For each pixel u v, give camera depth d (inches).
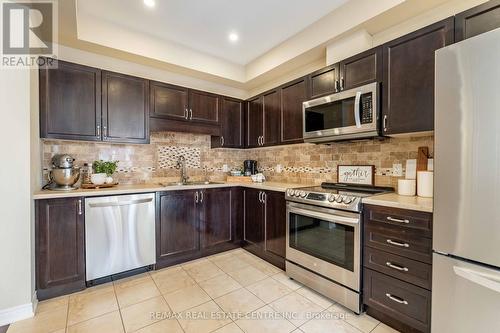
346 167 99.9
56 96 87.2
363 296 70.2
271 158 137.6
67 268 80.6
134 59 106.6
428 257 56.7
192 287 86.1
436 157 51.6
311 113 96.1
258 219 114.0
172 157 126.3
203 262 108.2
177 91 116.0
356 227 70.9
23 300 68.2
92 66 96.7
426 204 59.6
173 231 104.1
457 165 48.4
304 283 86.6
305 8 86.7
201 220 112.7
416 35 66.7
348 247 73.0
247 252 120.5
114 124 99.0
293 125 108.2
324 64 106.3
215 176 142.1
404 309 61.2
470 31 56.9
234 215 123.8
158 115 110.2
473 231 46.3
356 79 81.5
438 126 51.2
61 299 77.9
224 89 141.6
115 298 78.7
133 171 114.7
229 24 96.9
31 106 73.6
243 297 79.9
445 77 50.0
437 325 52.6
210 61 123.3
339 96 84.7
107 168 101.7
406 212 60.7
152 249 98.1
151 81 108.4
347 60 84.0
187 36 106.0
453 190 49.0
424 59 65.2
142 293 82.0
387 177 86.7
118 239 89.9
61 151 97.4
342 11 85.9
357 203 70.4
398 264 62.4
